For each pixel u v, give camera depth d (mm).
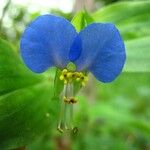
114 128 108
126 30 58
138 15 59
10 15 65
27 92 47
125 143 112
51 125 47
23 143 45
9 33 62
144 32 58
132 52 53
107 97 135
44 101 47
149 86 136
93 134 104
